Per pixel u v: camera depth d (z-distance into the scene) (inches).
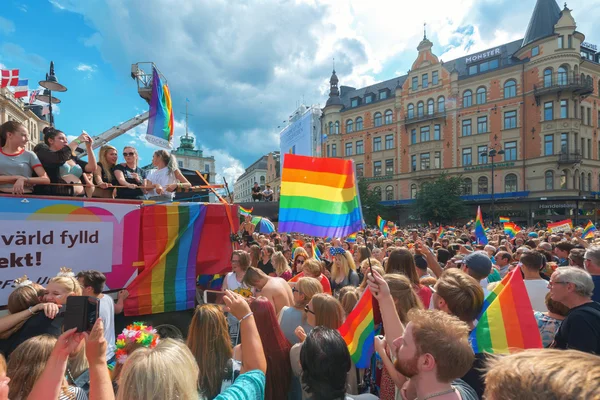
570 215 1165.7
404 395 69.7
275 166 2434.8
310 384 68.9
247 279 151.9
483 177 1314.0
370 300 103.8
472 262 137.3
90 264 130.9
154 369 52.3
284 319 122.4
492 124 1298.0
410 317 65.6
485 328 86.8
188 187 178.4
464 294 89.7
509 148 1264.8
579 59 1159.0
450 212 1250.0
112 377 89.8
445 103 1405.0
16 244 115.9
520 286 89.4
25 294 104.7
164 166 205.3
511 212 1248.8
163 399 50.8
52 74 271.3
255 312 95.7
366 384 111.5
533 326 86.0
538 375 32.8
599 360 33.4
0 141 126.5
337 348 69.6
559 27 1155.3
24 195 118.3
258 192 609.6
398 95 1536.7
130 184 174.1
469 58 1409.9
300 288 122.6
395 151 1553.9
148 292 143.3
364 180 1571.1
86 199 131.1
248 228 326.0
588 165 1213.7
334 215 141.1
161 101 237.3
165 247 149.1
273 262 215.8
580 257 169.9
